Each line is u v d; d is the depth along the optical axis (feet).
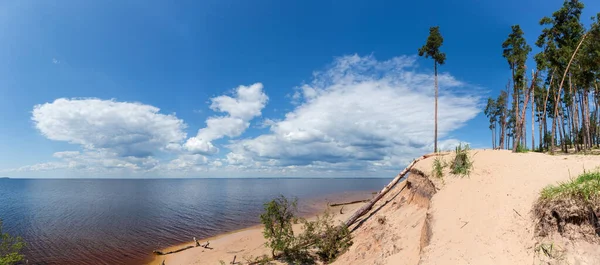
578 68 85.15
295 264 49.49
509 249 23.31
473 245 25.20
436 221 31.32
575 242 20.01
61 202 211.41
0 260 48.32
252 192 308.40
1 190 413.59
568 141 143.84
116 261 68.03
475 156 44.50
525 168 34.96
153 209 158.81
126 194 309.01
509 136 152.05
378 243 44.06
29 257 71.10
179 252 73.41
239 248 69.56
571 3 88.74
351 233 55.21
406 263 32.48
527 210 25.89
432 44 99.66
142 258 70.28
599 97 106.11
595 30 78.38
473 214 29.66
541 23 94.94
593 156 34.14
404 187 59.88
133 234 94.89
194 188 455.22
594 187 20.92
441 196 36.60
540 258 20.99
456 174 40.83
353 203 143.84
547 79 101.45
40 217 132.26
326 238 52.49
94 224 112.37
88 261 68.03
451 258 24.76
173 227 105.29
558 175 29.14
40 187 530.27
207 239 87.04
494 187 33.12
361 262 42.16
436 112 98.12
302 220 57.06
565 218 21.18
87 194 313.94
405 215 46.47
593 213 19.98
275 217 54.13
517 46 98.17
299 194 250.16
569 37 89.20
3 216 136.36
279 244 51.96
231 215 131.85
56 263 66.39
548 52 91.45
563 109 122.52
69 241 86.43
